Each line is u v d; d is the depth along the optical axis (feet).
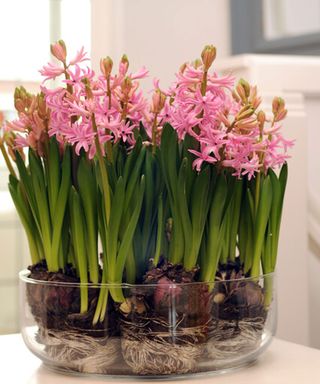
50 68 2.75
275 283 3.01
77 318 2.75
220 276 2.86
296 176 5.87
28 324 2.91
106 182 2.68
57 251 2.83
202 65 2.78
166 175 2.69
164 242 2.81
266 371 2.88
